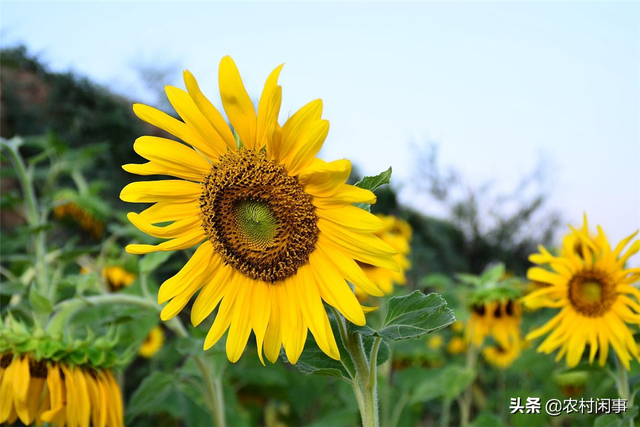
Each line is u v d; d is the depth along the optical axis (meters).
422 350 1.40
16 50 3.49
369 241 0.46
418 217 5.32
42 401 0.65
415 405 1.36
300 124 0.47
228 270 0.52
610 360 0.81
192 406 1.01
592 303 0.80
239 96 0.47
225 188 0.50
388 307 0.49
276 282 0.51
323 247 0.49
